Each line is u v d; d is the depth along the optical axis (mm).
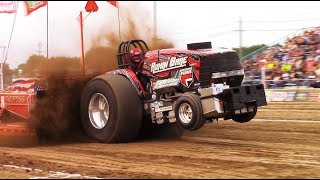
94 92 11219
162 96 10727
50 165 8234
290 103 18078
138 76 11195
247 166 7938
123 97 10688
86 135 12125
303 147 9930
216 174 7301
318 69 20406
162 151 9633
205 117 9766
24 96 11164
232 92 9625
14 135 10945
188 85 10195
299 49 21516
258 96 10117
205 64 10062
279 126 13219
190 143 10766
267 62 22344
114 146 10484
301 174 7266
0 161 8641
